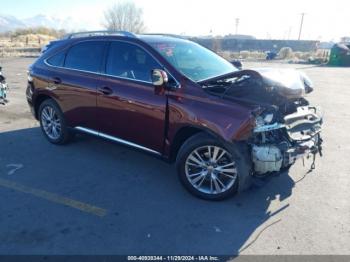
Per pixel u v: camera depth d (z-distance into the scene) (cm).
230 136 339
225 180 374
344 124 722
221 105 350
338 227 332
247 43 6222
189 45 473
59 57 523
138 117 414
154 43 428
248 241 310
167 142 395
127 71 429
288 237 316
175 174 449
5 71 1608
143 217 346
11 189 401
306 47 6019
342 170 467
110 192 397
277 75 383
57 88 513
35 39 6234
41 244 301
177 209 361
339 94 1154
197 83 376
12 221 335
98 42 470
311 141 380
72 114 505
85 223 334
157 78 367
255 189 404
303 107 423
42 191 397
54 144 555
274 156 339
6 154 511
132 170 459
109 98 440
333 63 2862
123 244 304
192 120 362
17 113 764
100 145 553
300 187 414
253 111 335
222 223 337
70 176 438
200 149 372
